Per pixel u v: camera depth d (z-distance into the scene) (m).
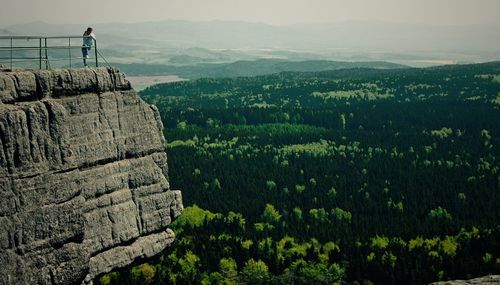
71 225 54.16
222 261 154.38
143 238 64.12
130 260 62.44
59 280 53.25
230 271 152.50
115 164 61.09
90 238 58.38
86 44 64.75
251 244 168.75
